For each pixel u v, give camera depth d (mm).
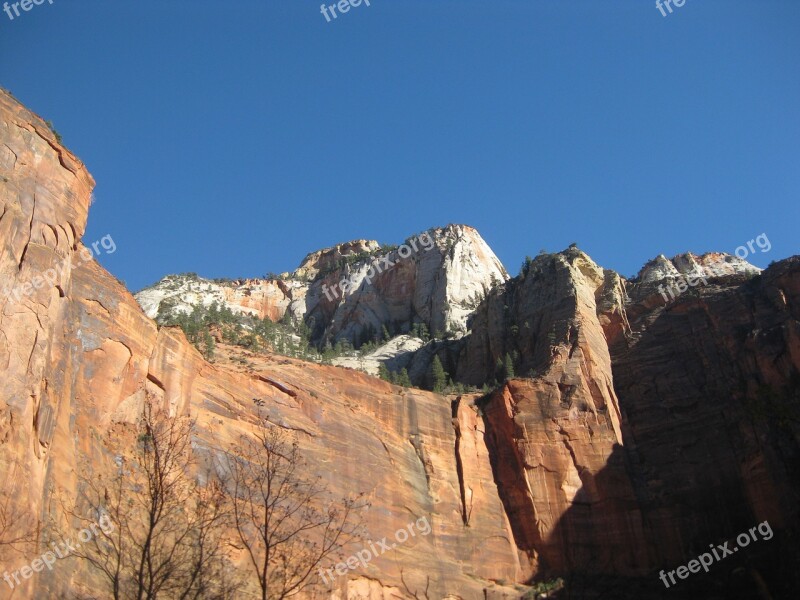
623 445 68875
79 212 42219
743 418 67125
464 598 55719
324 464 55125
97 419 41844
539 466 64938
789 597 54188
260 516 46562
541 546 61469
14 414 32500
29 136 40094
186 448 46500
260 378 56844
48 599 31078
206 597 35375
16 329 34344
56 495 34812
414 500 59312
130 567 35375
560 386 69875
